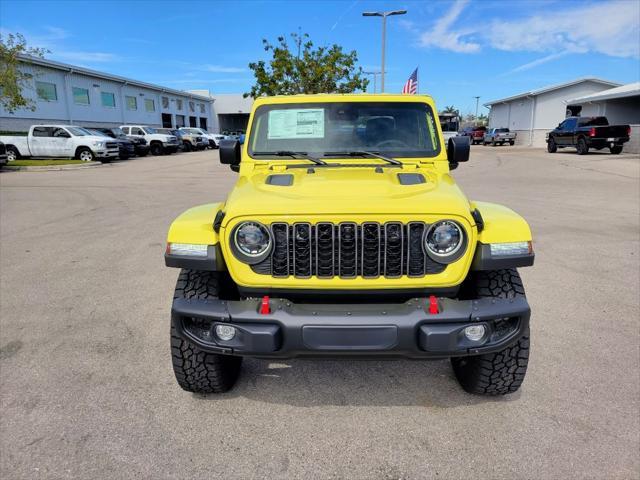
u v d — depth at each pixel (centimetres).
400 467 264
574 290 518
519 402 321
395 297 281
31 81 3122
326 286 271
